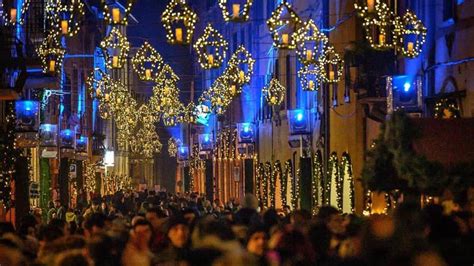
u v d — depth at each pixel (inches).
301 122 2463.1
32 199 2294.5
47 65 1811.0
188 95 5438.0
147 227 800.3
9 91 1764.3
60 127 2881.4
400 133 1090.1
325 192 2151.8
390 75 1691.7
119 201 2532.0
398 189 1117.7
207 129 4517.7
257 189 3186.5
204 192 4192.9
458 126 1175.6
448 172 1097.4
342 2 2078.0
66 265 539.5
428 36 1637.6
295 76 2677.2
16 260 608.4
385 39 1616.6
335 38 2144.4
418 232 523.2
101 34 4325.8
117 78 5113.2
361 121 1950.1
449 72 1546.5
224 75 2433.6
